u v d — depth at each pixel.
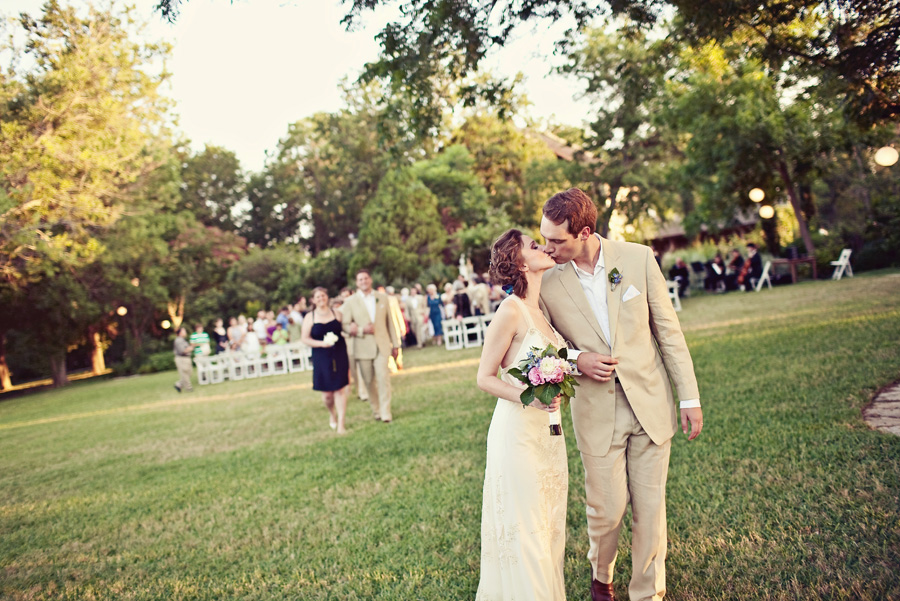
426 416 8.05
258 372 18.72
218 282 41.28
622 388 2.75
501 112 7.58
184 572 4.09
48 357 31.05
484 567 2.72
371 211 32.22
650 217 28.11
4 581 4.34
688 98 21.25
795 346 8.36
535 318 2.77
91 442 10.14
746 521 3.51
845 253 19.00
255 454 7.33
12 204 14.00
